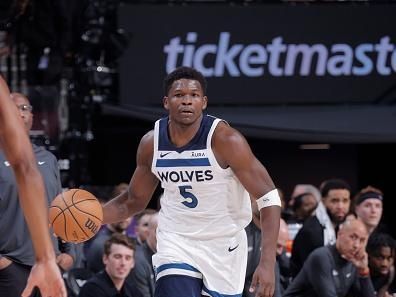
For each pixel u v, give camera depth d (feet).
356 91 47.21
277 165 56.18
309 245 36.99
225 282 23.16
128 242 31.91
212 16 46.24
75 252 30.89
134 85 46.03
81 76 43.73
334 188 39.29
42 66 43.83
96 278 32.07
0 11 41.04
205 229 22.81
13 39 42.37
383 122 47.06
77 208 22.40
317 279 33.58
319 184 56.24
